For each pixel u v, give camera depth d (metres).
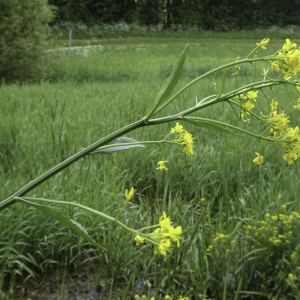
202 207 3.13
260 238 2.39
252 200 3.01
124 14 34.56
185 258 2.31
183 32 32.69
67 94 6.96
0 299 2.09
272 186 3.00
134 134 4.18
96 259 2.68
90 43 24.67
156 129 4.40
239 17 38.31
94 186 3.13
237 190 3.18
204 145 4.30
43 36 12.05
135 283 2.43
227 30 36.66
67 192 2.91
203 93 6.85
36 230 2.58
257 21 38.78
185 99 6.06
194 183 3.41
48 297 2.29
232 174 3.47
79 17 32.19
